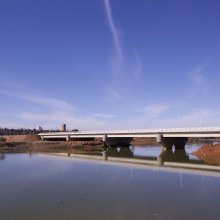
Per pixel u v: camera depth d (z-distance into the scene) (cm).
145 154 10600
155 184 4494
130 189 4141
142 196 3738
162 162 7700
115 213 3041
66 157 9056
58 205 3344
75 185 4412
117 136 14100
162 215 2972
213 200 3531
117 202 3456
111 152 11694
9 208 3247
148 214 3002
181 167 6575
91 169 6122
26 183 4566
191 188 4209
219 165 6919
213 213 3025
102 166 6656
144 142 18250
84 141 15938
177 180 4828
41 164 6969
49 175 5312
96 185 4409
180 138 12225
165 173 5581
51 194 3850
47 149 13138
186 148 13638
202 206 3281
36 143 14600
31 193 3912
